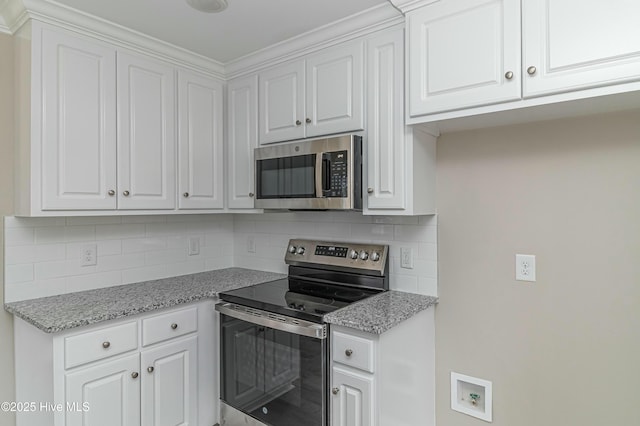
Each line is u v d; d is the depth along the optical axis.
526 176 1.73
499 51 1.43
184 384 2.00
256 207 2.25
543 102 1.35
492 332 1.82
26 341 1.76
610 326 1.54
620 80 1.21
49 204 1.75
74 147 1.83
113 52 1.97
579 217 1.60
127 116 2.03
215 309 2.10
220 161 2.51
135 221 2.36
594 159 1.56
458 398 1.92
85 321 1.61
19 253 1.90
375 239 2.19
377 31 1.84
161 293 2.07
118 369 1.73
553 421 1.67
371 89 1.85
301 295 2.03
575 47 1.28
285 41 2.12
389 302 1.86
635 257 1.49
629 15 1.19
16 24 1.79
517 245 1.75
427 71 1.60
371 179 1.86
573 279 1.62
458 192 1.91
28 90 1.73
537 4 1.35
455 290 1.92
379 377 1.52
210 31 2.01
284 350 1.82
